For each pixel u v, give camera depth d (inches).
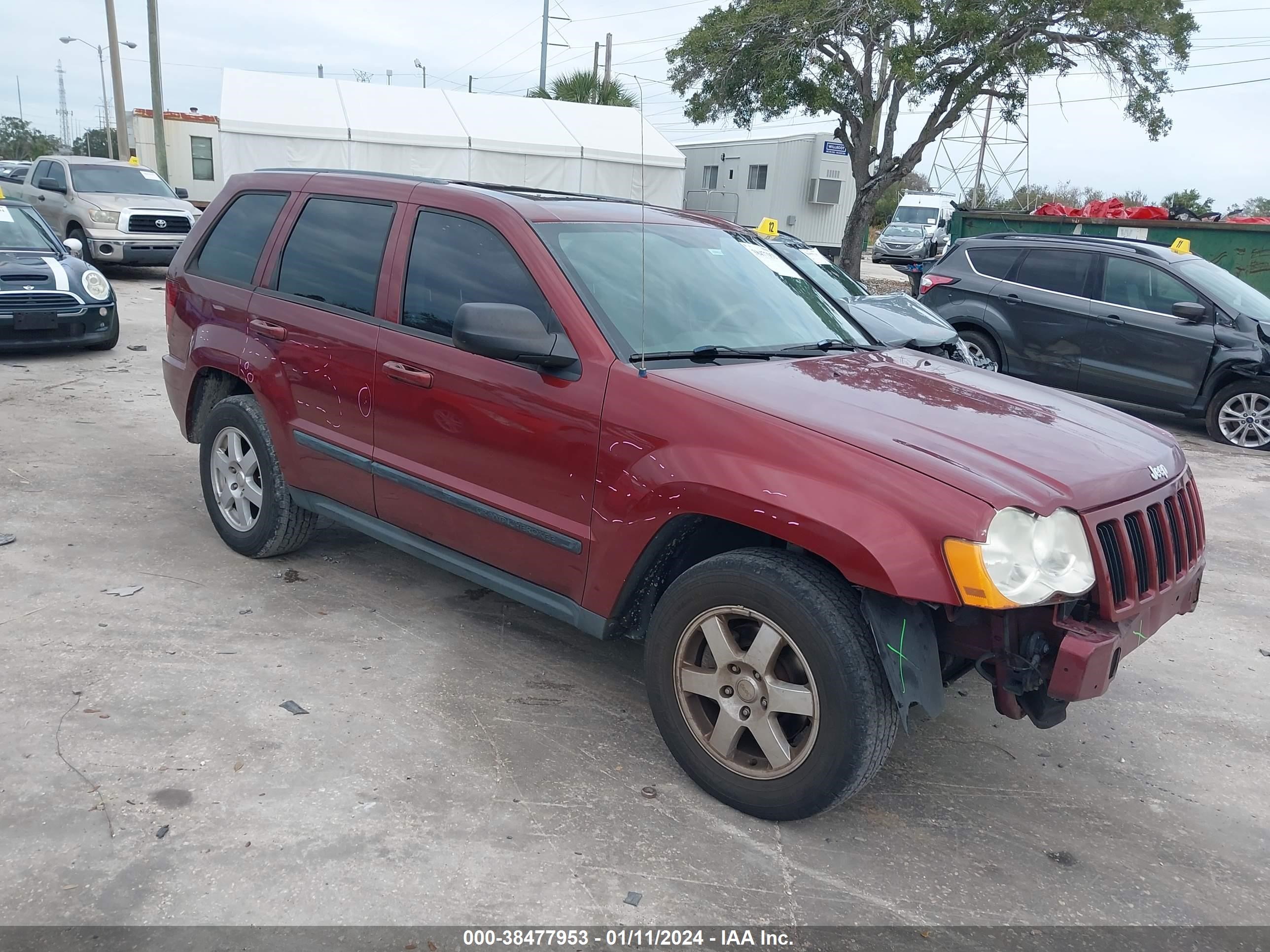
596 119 933.8
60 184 679.1
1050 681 108.5
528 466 135.2
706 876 109.4
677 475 118.3
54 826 109.4
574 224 147.1
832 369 141.4
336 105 836.6
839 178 1095.6
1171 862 119.3
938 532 103.3
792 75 778.8
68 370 361.4
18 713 131.4
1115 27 732.0
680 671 123.7
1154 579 117.4
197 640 156.3
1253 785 138.2
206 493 194.1
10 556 184.1
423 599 179.0
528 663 157.3
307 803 116.7
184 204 686.5
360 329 157.6
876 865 113.9
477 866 108.1
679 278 150.6
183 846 107.8
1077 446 122.3
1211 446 374.6
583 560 130.8
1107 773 139.1
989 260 430.3
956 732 147.7
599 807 120.6
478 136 831.1
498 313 125.6
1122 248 397.7
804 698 112.3
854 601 110.5
